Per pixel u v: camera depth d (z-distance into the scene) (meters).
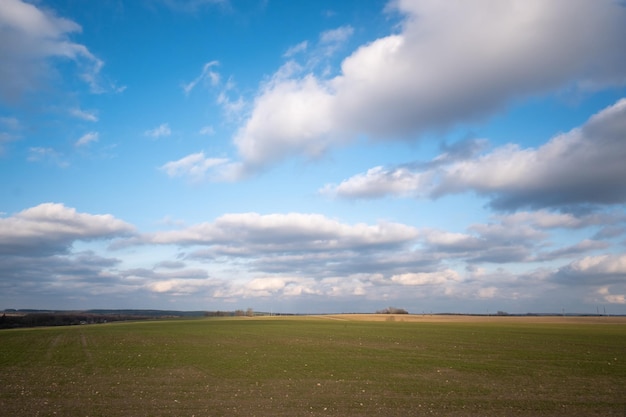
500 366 36.66
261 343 56.84
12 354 43.97
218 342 57.81
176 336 67.06
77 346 51.94
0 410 19.70
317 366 36.38
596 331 81.50
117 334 71.00
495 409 20.58
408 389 26.17
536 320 144.12
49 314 150.75
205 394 24.19
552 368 35.47
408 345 54.69
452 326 99.94
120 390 25.23
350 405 21.33
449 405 21.47
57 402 21.61
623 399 23.12
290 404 21.48
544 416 19.14
